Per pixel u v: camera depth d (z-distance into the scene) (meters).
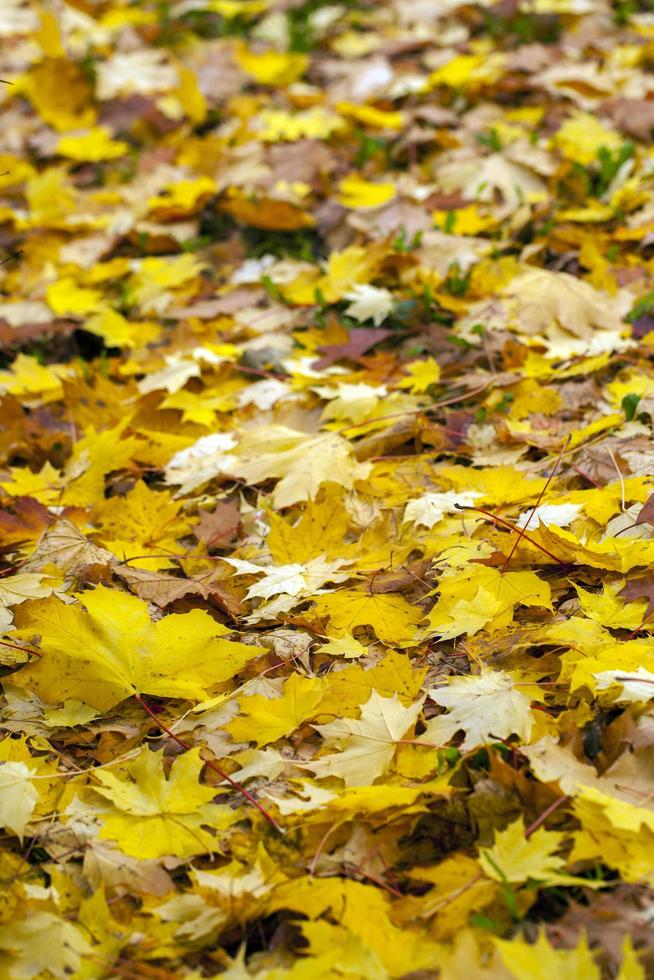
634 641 1.71
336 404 2.52
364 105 4.23
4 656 1.86
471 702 1.61
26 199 4.00
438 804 1.51
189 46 5.09
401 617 1.87
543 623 1.83
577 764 1.48
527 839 1.43
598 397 2.50
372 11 5.34
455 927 1.32
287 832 1.50
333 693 1.72
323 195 3.70
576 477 2.19
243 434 2.51
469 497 2.12
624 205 3.33
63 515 2.25
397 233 3.29
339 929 1.30
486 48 4.66
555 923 1.33
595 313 2.79
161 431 2.66
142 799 1.55
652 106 3.86
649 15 4.95
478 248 3.18
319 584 1.94
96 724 1.76
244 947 1.32
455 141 3.84
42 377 2.90
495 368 2.71
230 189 3.71
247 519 2.27
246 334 3.01
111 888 1.45
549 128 3.93
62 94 4.46
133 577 2.00
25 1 5.85
